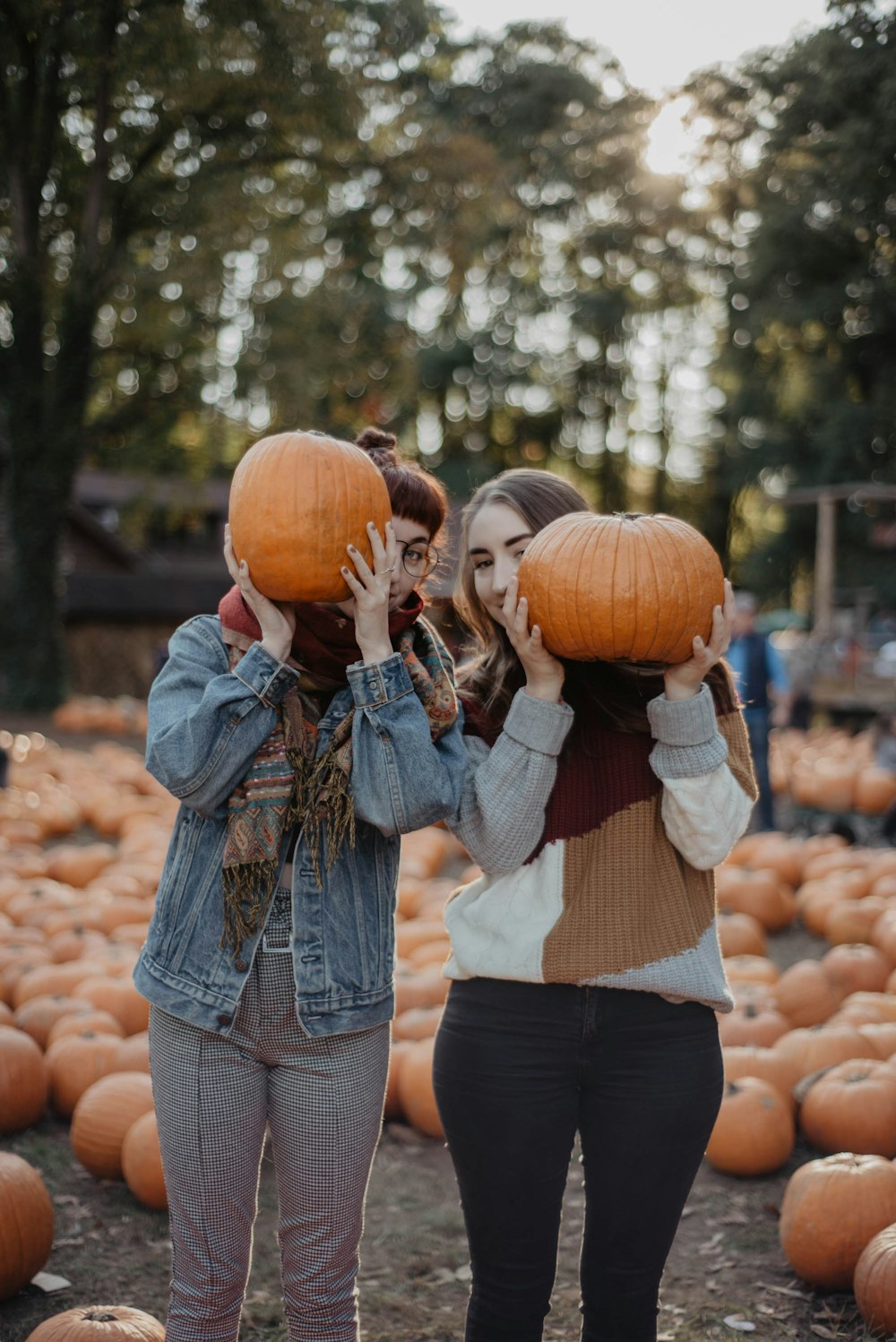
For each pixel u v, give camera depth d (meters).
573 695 2.35
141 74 16.75
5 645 19.66
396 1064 4.40
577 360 39.47
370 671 2.10
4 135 17.44
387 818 2.08
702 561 2.28
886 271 26.73
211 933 2.09
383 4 19.67
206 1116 2.09
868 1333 2.93
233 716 2.02
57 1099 4.29
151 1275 3.28
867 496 17.31
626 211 33.53
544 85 32.19
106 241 19.19
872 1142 3.82
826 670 16.23
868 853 7.84
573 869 2.22
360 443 2.57
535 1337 2.23
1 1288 3.07
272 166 19.36
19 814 9.18
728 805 2.21
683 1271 3.32
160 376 20.41
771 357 31.47
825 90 23.91
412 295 36.69
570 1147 2.23
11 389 18.62
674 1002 2.20
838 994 5.24
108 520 36.00
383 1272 3.32
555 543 2.31
